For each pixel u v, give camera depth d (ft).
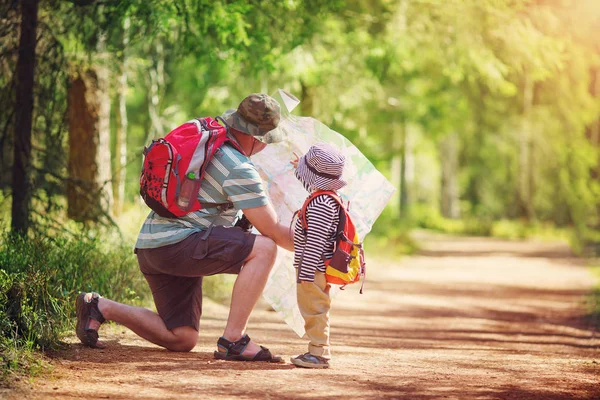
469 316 49.85
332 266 22.84
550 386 22.33
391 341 35.01
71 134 48.14
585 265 95.91
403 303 55.67
